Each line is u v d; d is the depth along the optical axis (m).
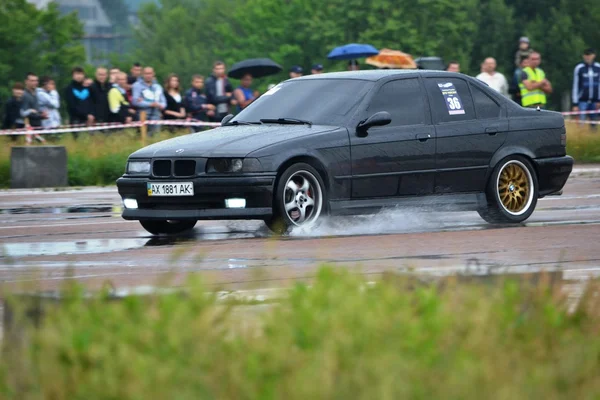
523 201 29.02
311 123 26.66
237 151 24.94
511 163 28.81
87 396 8.88
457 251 21.89
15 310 10.91
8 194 42.03
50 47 175.88
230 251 22.25
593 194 39.03
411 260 20.42
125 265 20.47
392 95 27.48
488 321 10.74
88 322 10.12
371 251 21.92
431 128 27.52
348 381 8.68
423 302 11.04
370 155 26.36
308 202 25.47
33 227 28.84
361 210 26.28
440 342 9.96
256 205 24.83
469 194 28.14
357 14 178.88
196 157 25.14
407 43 174.12
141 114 50.69
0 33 166.75
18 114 49.69
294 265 19.78
